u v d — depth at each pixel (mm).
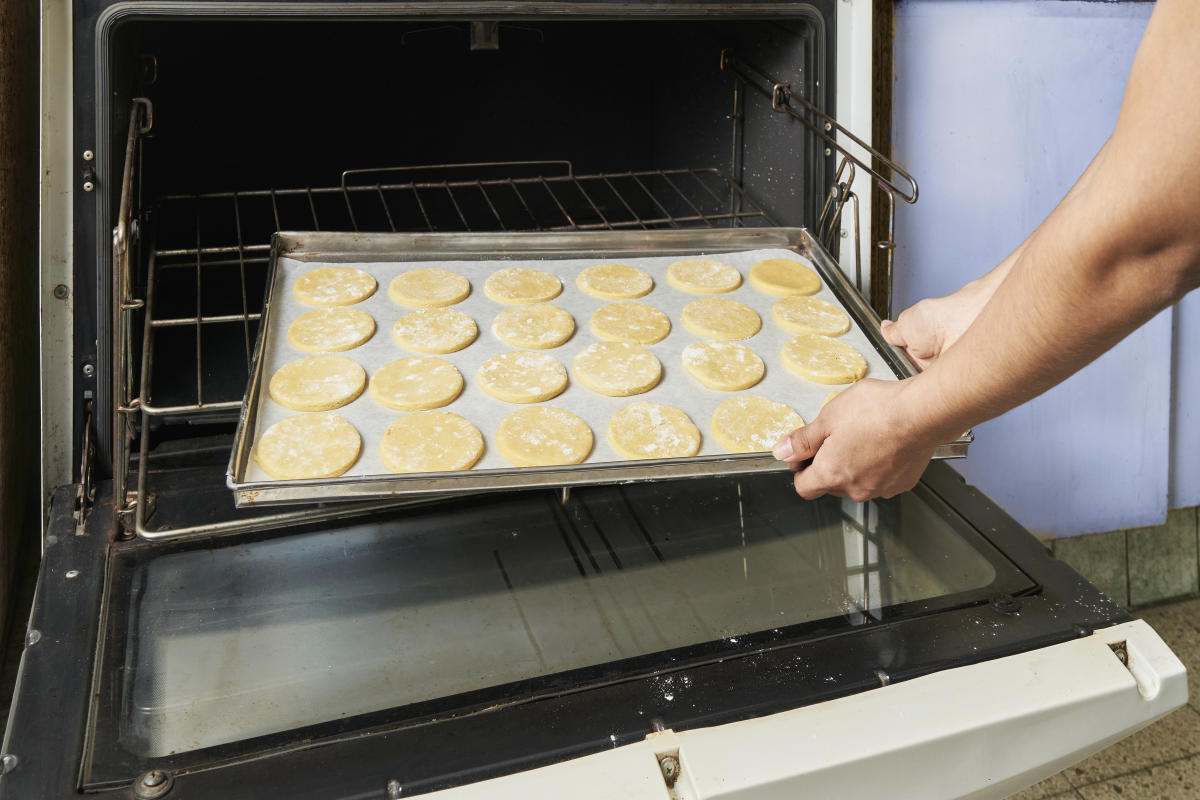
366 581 883
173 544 912
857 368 1013
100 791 644
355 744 685
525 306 1114
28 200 1285
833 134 1188
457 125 1527
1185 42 469
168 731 701
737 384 993
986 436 1579
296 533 939
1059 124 1473
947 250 1485
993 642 786
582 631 821
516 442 896
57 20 912
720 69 1357
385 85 1461
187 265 1187
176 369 1256
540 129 1571
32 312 1347
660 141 1613
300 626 822
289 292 1104
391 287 1123
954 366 650
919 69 1389
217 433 1143
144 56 1144
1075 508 1666
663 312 1115
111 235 973
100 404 1004
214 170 1425
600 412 960
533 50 1507
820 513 998
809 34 1139
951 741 707
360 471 860
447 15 1005
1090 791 1519
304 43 1388
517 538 957
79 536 914
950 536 946
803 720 708
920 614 826
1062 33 1427
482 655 791
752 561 919
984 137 1444
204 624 817
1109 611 826
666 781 670
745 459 808
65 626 800
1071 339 579
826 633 803
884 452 733
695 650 787
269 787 647
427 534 954
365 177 1514
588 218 1646
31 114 1287
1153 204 494
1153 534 1908
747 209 1361
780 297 1145
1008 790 783
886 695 731
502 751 678
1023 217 1503
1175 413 1724
